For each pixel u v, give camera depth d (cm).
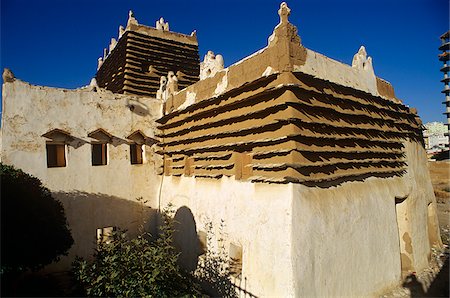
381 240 952
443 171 3055
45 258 796
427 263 1166
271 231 745
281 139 740
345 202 839
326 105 821
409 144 1246
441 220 1895
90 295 644
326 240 762
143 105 1366
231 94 913
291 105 732
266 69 794
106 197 1248
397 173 1138
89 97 1230
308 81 778
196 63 1905
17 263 721
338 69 913
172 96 1297
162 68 1778
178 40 1861
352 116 930
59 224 878
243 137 878
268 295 735
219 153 980
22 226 740
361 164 956
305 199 739
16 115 1079
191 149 1116
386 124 1105
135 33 1722
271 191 771
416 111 1336
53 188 1132
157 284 666
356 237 856
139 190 1336
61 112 1164
